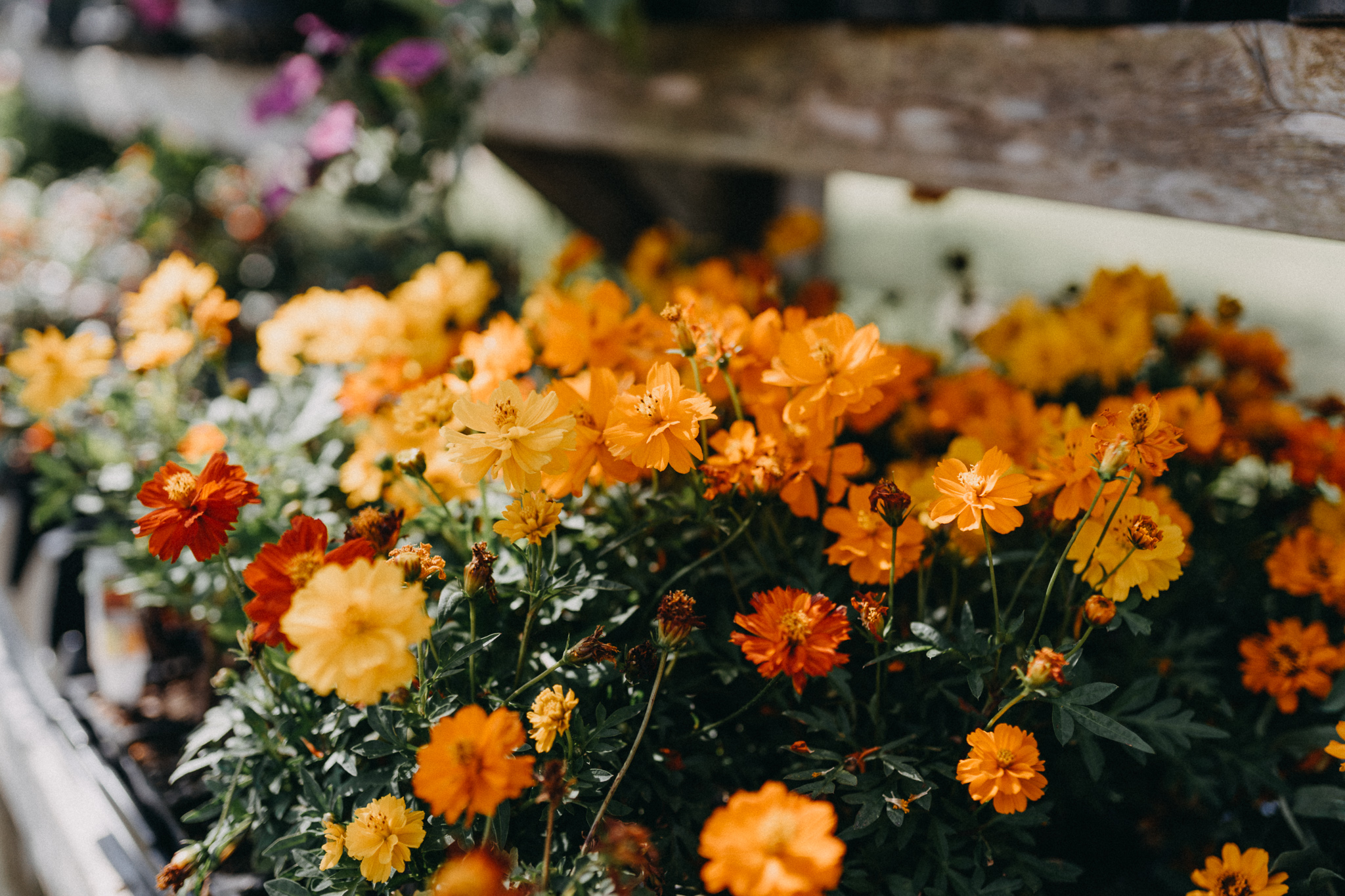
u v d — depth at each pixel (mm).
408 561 596
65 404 863
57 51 1885
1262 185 709
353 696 538
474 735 546
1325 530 738
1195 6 722
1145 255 1727
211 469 610
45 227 1679
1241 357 867
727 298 861
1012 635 611
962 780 583
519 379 807
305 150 1143
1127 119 752
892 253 1730
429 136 1079
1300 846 699
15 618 932
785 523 707
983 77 806
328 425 793
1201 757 694
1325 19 665
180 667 917
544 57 1066
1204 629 701
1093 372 865
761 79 913
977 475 596
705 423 664
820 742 638
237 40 1306
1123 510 617
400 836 585
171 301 796
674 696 643
